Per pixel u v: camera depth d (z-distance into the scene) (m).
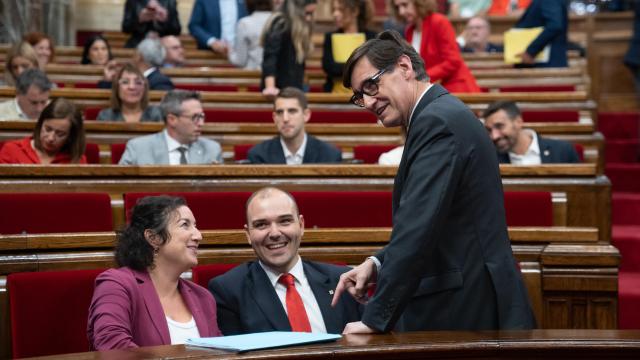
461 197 2.34
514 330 2.25
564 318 3.39
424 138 2.32
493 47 9.02
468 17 9.70
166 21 8.57
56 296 2.97
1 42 9.11
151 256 2.87
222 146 5.70
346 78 2.46
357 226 3.94
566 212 4.27
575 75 7.42
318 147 5.04
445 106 2.36
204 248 3.36
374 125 5.78
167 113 4.88
